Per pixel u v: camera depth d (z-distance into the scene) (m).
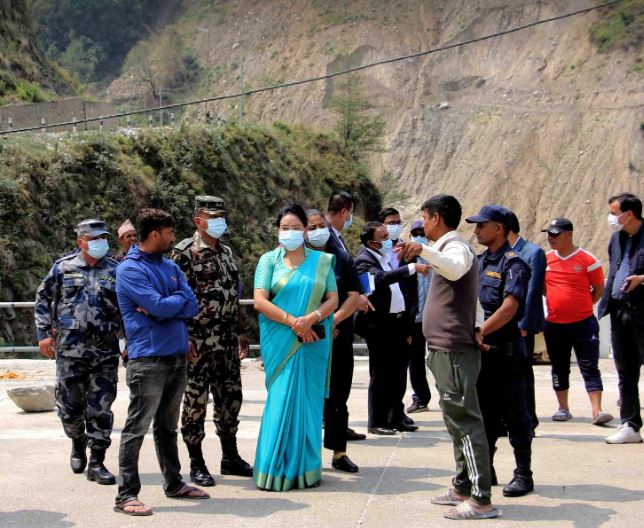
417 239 9.13
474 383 5.48
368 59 96.75
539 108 80.00
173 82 109.06
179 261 6.24
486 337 5.94
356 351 23.28
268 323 6.31
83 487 6.27
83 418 6.66
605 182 71.38
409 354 8.91
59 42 119.06
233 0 117.88
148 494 6.05
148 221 5.71
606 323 14.55
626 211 7.53
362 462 7.04
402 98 89.00
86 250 6.55
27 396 9.33
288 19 109.38
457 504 5.70
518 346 5.98
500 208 6.07
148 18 121.94
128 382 5.71
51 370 13.40
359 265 8.18
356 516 5.50
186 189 30.20
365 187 42.78
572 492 6.12
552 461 7.09
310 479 6.19
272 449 6.14
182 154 31.31
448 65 90.56
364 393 10.98
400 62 93.50
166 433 5.87
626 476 6.59
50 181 25.55
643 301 7.51
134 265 5.66
